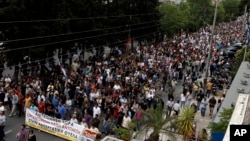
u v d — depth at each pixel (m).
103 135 21.22
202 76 37.06
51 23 32.31
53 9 32.25
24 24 29.95
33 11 30.78
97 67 32.88
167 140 18.47
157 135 17.89
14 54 30.02
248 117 10.48
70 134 20.75
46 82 27.47
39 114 21.69
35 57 30.80
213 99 26.27
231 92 22.92
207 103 27.89
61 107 22.53
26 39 28.44
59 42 32.47
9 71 34.31
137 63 36.66
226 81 33.88
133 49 48.31
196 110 25.11
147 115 18.28
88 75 29.58
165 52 45.28
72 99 25.22
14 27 29.20
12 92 23.83
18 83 25.58
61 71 30.55
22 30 30.02
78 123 20.92
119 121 21.56
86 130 20.19
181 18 63.91
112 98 24.31
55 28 32.47
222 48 56.56
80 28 36.59
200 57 42.38
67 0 35.62
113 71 31.69
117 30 44.16
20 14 29.58
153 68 34.81
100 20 40.19
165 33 59.94
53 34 32.44
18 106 23.53
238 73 27.45
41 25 31.03
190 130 19.50
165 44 54.19
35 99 23.23
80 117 23.02
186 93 28.03
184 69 39.78
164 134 18.84
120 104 22.81
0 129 19.84
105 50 48.97
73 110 24.33
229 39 71.19
